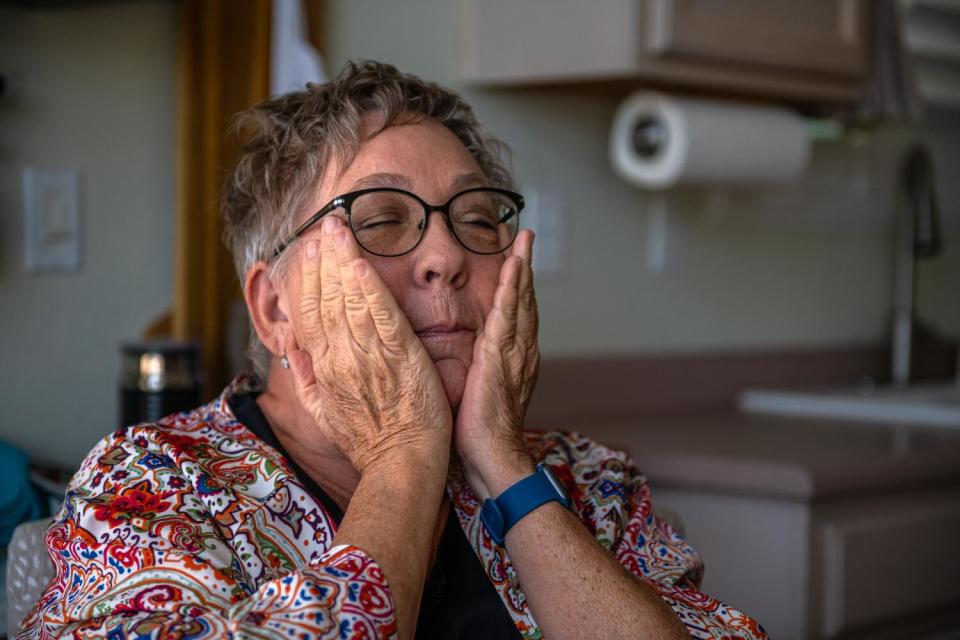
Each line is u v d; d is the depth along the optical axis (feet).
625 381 6.93
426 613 3.31
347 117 3.42
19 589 3.41
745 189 7.74
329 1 5.67
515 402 3.45
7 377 4.75
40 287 4.83
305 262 3.31
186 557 2.92
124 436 3.34
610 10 5.57
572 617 3.14
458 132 3.73
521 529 3.25
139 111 5.09
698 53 5.66
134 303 5.13
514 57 5.99
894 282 9.05
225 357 5.21
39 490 4.26
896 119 7.17
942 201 9.39
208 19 5.06
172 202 5.23
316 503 3.25
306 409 3.38
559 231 6.64
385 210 3.33
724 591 5.47
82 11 4.89
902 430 6.47
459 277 3.41
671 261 7.32
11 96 4.69
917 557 5.71
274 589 2.71
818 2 6.31
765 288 8.02
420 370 3.22
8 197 4.72
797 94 6.49
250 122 3.72
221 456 3.35
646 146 6.35
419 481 3.12
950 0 8.40
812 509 5.22
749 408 7.51
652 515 3.95
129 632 2.77
